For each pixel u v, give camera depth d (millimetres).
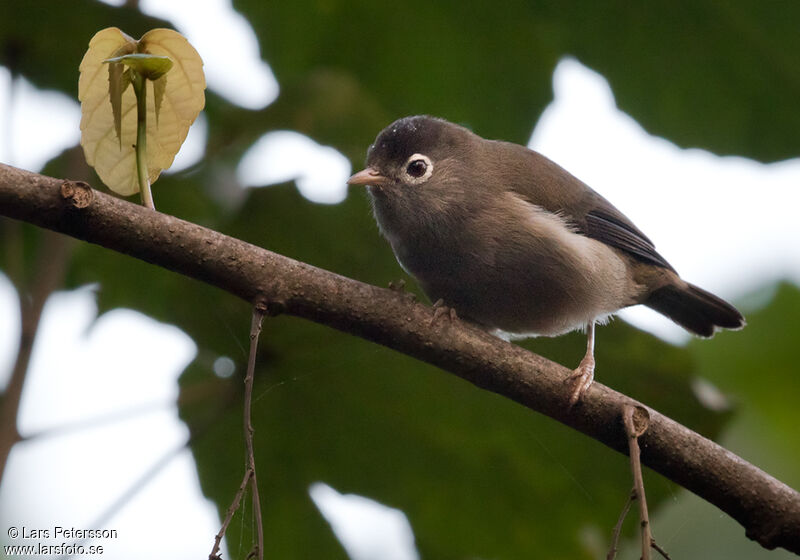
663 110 11180
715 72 10930
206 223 10219
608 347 10602
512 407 10297
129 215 7027
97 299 10359
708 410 10391
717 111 11078
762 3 10500
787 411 13336
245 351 10023
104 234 6996
